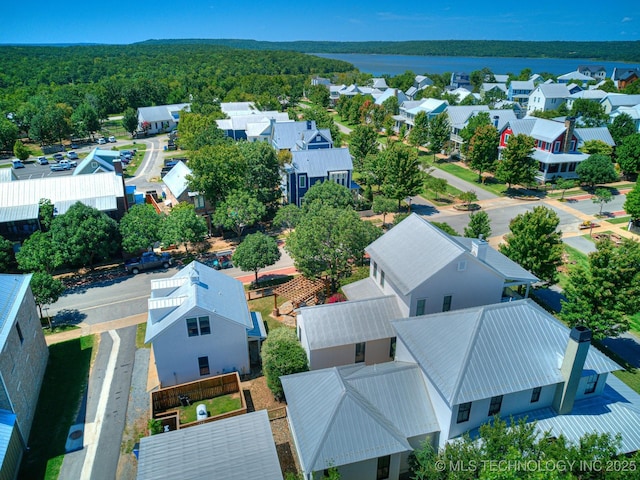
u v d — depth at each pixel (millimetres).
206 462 22812
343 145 108562
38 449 28219
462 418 23984
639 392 32281
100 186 60000
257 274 50031
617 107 117375
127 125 128875
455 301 33094
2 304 30203
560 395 24828
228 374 32312
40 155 113188
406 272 33125
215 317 32250
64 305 45125
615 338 38938
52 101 147750
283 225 66000
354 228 40938
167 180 75312
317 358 31891
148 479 21938
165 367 32781
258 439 24125
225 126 114312
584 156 78188
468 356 24484
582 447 19500
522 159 72500
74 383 33969
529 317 26312
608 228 60750
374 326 32594
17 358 29172
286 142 87062
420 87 195125
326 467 21719
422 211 69188
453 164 94938
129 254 55562
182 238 52375
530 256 40875
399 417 24703
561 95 134000
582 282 35781
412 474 25281
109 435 29328
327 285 44281
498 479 17562
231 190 61031
